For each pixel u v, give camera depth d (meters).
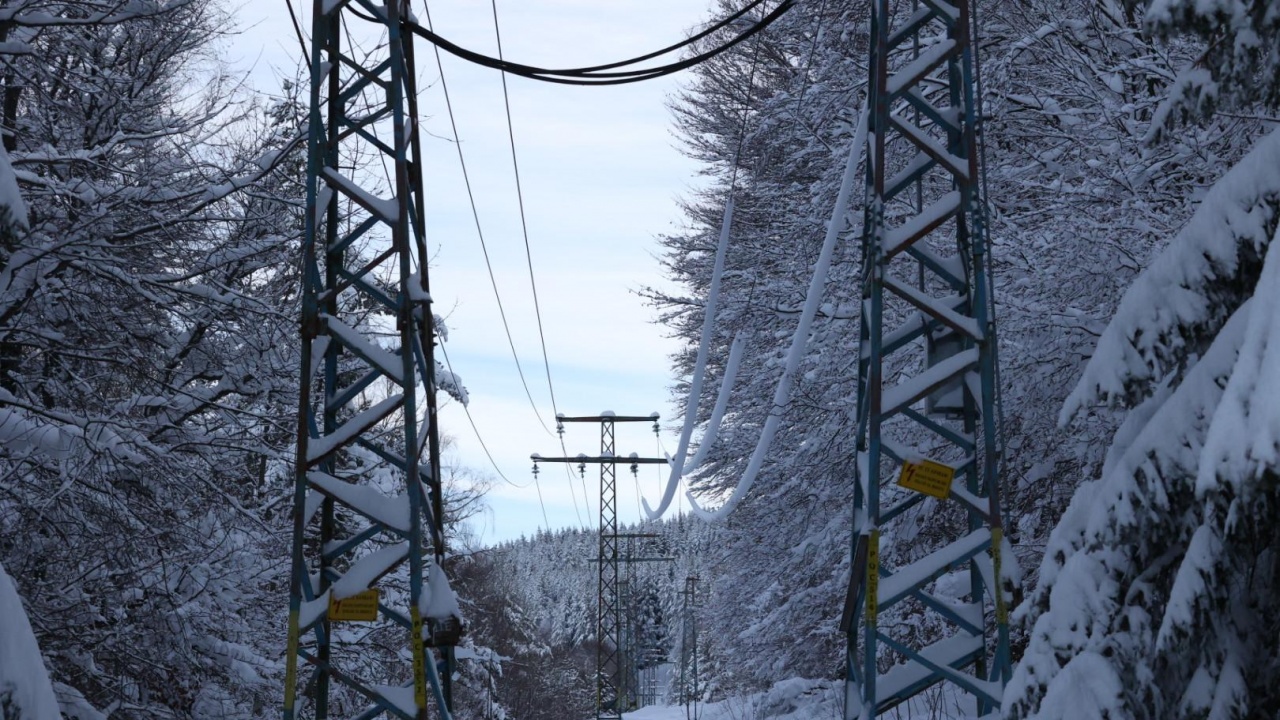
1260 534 5.10
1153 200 11.66
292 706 8.52
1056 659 5.52
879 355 8.26
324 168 9.20
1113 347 5.56
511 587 63.84
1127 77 12.27
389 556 8.76
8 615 5.89
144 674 13.79
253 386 14.73
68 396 13.01
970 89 8.52
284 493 16.39
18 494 11.86
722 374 27.72
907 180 8.97
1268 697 5.12
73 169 12.95
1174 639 5.02
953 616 8.55
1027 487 13.83
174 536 13.26
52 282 12.25
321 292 9.39
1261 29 5.15
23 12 11.99
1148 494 5.24
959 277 8.65
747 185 27.17
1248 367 4.45
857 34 17.45
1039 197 12.75
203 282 13.92
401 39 9.69
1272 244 4.63
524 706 53.25
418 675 8.63
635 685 62.25
